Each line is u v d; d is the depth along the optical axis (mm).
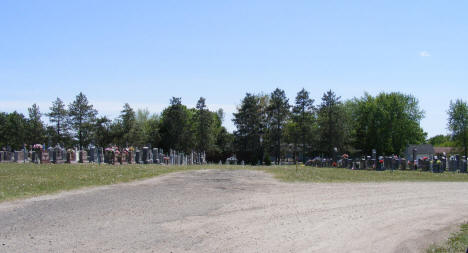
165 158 44125
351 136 84312
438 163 34625
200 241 8305
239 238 8680
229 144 92062
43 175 19188
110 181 18297
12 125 67688
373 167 40375
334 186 19656
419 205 14406
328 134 71750
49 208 11156
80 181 17531
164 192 15383
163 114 93562
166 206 12195
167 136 79125
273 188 18047
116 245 7730
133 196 14000
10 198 12539
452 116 73000
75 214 10461
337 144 71625
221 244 8141
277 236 8992
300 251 7910
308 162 59562
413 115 90938
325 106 72688
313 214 11781
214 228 9516
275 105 78250
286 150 79250
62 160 34094
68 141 65812
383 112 86375
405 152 91688
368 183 21766
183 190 16219
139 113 98562
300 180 22516
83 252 7184
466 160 36375
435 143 152500
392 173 31797
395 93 91125
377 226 10609
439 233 10391
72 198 13047
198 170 27891
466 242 9594
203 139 80438
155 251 7449
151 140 79000
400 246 8852
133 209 11469
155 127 84000
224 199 14117
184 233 8914
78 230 8773
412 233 10141
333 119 71688
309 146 74375
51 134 65500
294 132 73250
